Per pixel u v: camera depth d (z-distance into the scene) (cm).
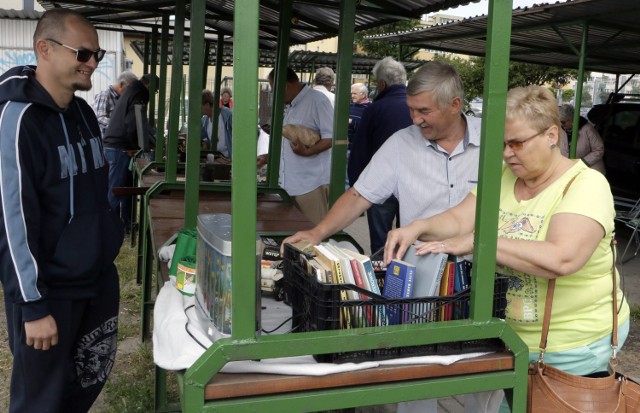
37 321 206
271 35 732
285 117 497
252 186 138
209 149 726
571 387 180
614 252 188
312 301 154
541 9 606
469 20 698
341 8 295
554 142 183
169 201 383
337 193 309
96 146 241
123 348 410
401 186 261
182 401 141
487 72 153
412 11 420
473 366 159
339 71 298
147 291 401
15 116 201
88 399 257
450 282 165
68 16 212
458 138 255
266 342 141
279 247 234
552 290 183
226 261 146
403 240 190
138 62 2234
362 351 152
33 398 226
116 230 246
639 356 416
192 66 303
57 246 218
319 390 147
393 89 422
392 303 155
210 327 158
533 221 187
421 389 154
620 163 877
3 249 200
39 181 211
